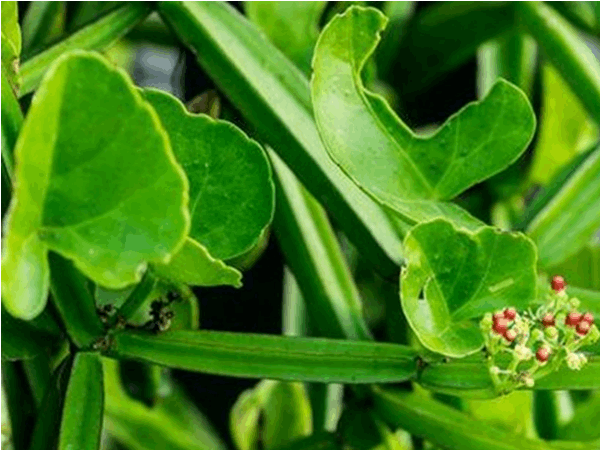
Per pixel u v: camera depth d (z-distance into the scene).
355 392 0.60
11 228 0.42
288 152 0.57
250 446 0.72
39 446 0.50
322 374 0.51
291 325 0.70
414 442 0.65
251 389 0.80
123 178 0.43
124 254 0.43
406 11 0.77
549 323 0.49
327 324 0.60
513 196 0.78
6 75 0.48
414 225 0.50
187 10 0.58
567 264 0.72
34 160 0.42
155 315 0.50
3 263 0.42
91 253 0.43
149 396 0.73
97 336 0.50
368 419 0.60
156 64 0.88
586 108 0.69
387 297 0.64
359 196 0.57
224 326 0.79
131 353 0.50
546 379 0.50
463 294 0.49
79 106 0.42
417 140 0.51
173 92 0.68
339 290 0.61
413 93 0.79
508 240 0.49
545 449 0.55
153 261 0.43
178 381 0.80
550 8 0.71
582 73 0.69
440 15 0.76
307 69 0.63
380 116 0.50
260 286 0.78
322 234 0.61
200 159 0.48
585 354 0.51
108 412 0.70
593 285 0.72
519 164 0.78
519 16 0.70
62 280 0.48
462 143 0.51
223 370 0.50
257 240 0.49
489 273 0.49
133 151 0.42
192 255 0.46
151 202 0.43
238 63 0.58
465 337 0.49
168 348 0.50
